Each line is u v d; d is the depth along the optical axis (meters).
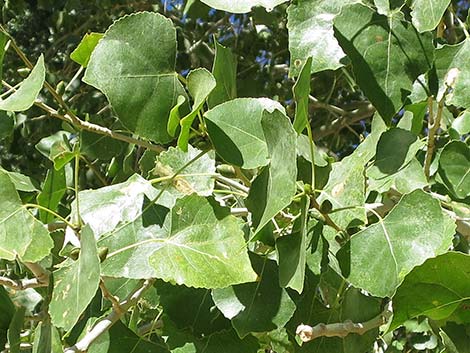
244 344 0.48
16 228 0.44
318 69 0.50
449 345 0.42
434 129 0.50
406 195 0.43
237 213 0.50
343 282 0.49
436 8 0.49
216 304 0.46
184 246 0.44
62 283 0.43
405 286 0.39
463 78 0.52
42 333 0.45
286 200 0.40
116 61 0.45
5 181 0.44
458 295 0.40
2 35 0.50
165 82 0.46
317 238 0.46
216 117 0.46
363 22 0.49
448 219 0.44
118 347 0.48
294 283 0.40
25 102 0.44
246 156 0.46
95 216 0.47
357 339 0.50
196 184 0.50
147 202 0.47
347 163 0.47
